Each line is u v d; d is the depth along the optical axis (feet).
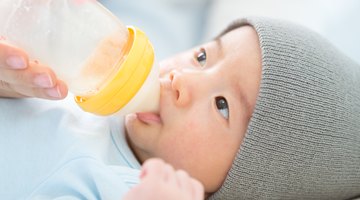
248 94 3.06
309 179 3.20
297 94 3.02
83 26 2.65
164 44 6.11
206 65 3.26
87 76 2.66
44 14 2.64
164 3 6.59
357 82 3.43
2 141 2.99
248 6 6.41
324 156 3.15
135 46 2.74
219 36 3.66
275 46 3.11
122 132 3.34
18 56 2.51
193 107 3.06
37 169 2.93
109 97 2.71
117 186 2.81
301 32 3.40
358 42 5.26
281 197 3.25
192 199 2.15
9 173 2.92
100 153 3.03
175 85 3.06
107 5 6.38
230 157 3.08
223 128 3.05
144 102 2.90
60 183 2.85
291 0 6.27
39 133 3.05
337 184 3.36
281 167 3.08
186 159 3.07
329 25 5.64
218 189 3.18
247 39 3.25
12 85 2.81
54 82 2.61
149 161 2.16
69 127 3.09
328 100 3.12
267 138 3.00
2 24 2.71
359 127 3.30
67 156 2.90
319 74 3.14
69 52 2.61
